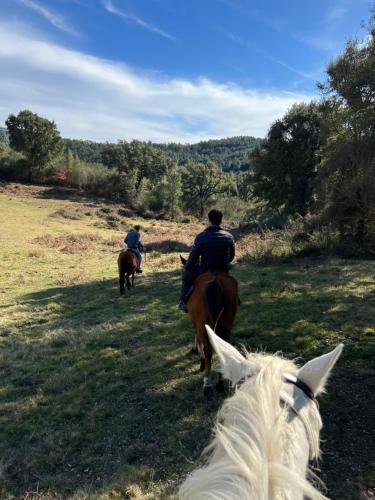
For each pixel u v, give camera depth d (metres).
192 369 6.10
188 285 5.60
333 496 3.35
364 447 3.96
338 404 4.72
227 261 5.55
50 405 5.43
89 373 6.36
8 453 4.42
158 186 54.75
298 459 1.36
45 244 24.00
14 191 51.25
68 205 45.56
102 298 11.45
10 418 5.16
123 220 40.84
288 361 1.83
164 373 6.07
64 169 62.00
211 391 5.25
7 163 60.44
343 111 12.48
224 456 1.23
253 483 1.06
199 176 71.81
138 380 5.93
